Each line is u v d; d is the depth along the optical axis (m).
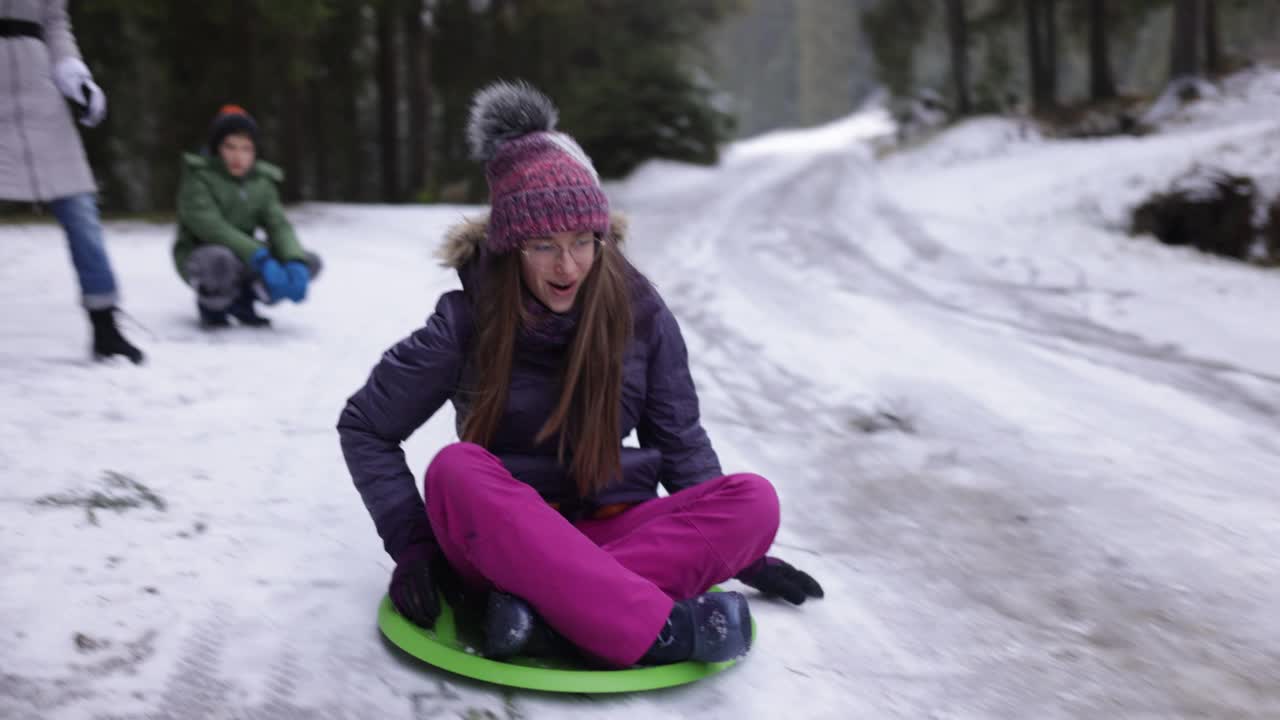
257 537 2.90
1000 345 7.11
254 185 6.21
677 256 12.85
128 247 10.66
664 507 2.38
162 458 3.54
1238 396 5.68
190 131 21.77
